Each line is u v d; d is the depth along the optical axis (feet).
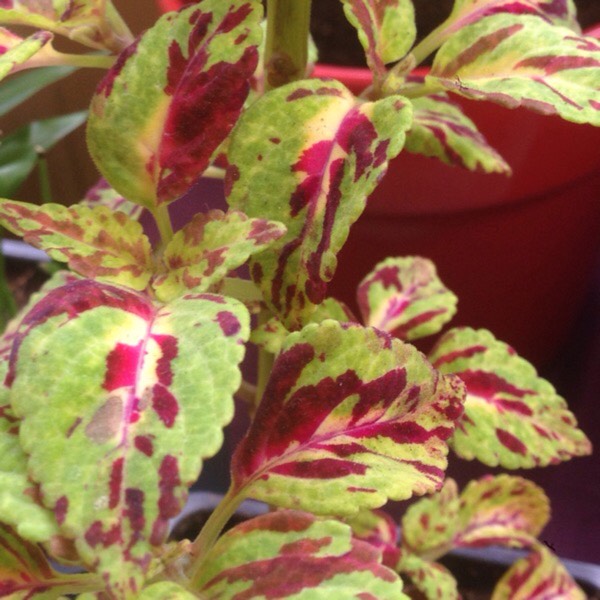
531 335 1.54
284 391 0.61
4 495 0.51
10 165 1.32
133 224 0.68
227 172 0.64
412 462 0.63
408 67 0.69
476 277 1.36
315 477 0.63
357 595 0.63
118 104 0.64
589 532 1.47
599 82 0.62
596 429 1.59
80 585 0.66
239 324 0.53
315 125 0.64
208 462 1.42
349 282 1.37
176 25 0.62
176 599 0.61
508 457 0.85
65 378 0.51
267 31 0.69
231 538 0.67
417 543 1.09
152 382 0.52
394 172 1.16
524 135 1.12
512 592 1.08
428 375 0.64
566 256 1.41
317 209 0.63
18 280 1.79
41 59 0.71
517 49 0.68
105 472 0.48
